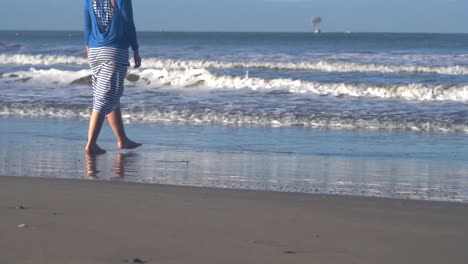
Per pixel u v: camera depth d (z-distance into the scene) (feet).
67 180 20.17
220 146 30.60
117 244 11.95
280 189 20.16
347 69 76.48
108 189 18.35
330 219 14.73
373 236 13.10
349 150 29.73
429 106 45.01
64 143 30.91
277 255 11.47
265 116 40.34
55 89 55.42
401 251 11.99
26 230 12.87
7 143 30.81
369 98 49.21
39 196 16.93
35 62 90.12
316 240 12.66
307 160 26.86
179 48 128.77
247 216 14.85
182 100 47.57
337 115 40.50
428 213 15.72
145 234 12.80
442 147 30.78
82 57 90.84
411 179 22.59
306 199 17.44
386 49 139.95
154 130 35.96
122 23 26.84
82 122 39.06
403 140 32.91
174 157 27.12
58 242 11.98
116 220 14.03
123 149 29.22
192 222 14.05
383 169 24.76
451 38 267.59
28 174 22.38
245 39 260.42
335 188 20.56
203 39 261.85
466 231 13.71
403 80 63.31
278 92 52.13
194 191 18.38
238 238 12.68
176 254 11.37
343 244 12.39
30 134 34.12
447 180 22.43
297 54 99.14
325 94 50.93
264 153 28.60
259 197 17.56
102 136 33.47
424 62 82.84
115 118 28.55
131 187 18.89
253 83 55.67
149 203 16.21
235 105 44.88
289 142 32.07
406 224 14.34
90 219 14.07
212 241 12.37
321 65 77.36
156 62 83.61
